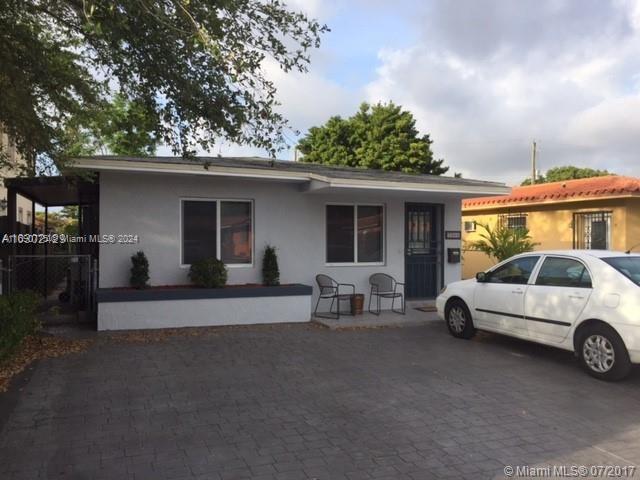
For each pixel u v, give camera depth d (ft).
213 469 12.92
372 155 98.84
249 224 34.50
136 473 12.69
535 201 53.16
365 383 20.18
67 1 17.92
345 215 37.09
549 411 17.30
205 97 19.67
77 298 33.40
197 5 17.04
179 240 32.45
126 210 31.30
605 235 48.47
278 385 19.83
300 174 32.76
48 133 25.85
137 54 19.33
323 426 15.80
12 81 22.66
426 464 13.33
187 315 30.66
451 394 18.95
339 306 36.32
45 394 18.51
